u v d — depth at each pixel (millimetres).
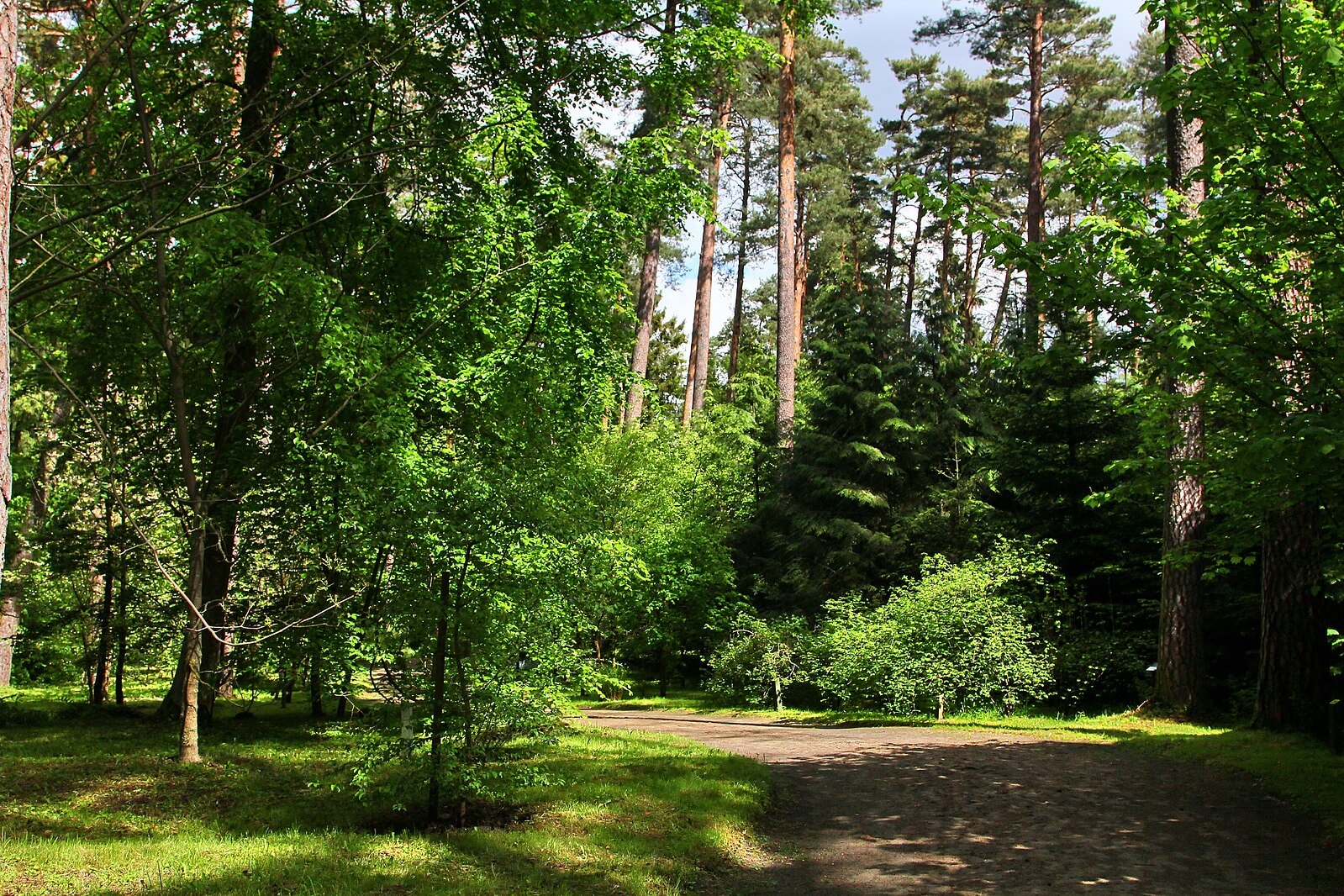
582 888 5828
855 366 23641
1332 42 5934
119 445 11680
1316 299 7285
